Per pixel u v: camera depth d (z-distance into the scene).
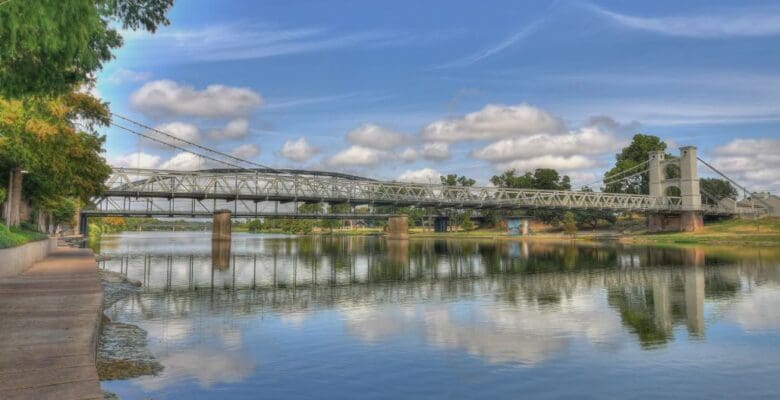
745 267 52.44
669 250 84.38
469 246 106.62
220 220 125.81
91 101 38.62
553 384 15.31
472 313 27.00
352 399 13.91
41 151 36.50
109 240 137.38
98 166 51.81
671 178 156.62
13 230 38.81
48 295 21.23
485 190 147.00
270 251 89.69
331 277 46.84
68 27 11.58
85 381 10.17
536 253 80.25
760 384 15.46
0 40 11.55
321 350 18.80
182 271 50.91
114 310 27.33
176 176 116.75
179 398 13.47
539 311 27.55
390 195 132.62
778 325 23.66
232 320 24.77
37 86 15.18
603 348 19.42
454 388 14.88
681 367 17.09
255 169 128.62
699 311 27.36
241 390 14.30
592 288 37.56
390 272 51.44
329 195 126.75
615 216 173.00
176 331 21.80
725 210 145.75
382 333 21.86
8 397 9.26
